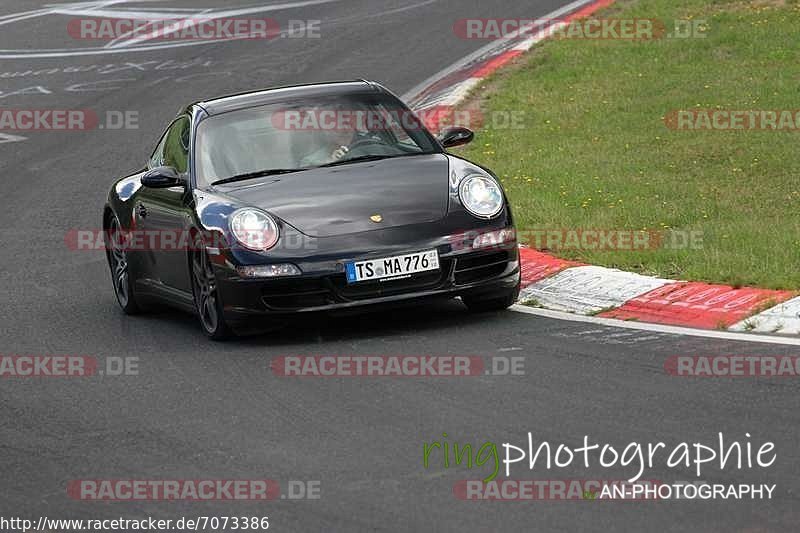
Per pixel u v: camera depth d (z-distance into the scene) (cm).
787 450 1972
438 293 2931
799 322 2748
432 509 1842
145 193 3497
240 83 6994
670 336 2752
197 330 3269
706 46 6381
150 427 2370
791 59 5975
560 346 2723
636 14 7219
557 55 6612
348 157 3228
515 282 3044
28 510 1983
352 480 1986
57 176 5703
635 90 5812
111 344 3172
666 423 2144
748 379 2367
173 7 9400
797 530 1689
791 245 3312
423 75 6712
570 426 2164
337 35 7925
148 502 1969
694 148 4759
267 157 3225
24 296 3872
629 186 4341
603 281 3278
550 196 4294
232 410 2431
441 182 3077
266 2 9262
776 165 4388
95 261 4331
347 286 2903
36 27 9100
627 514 1777
